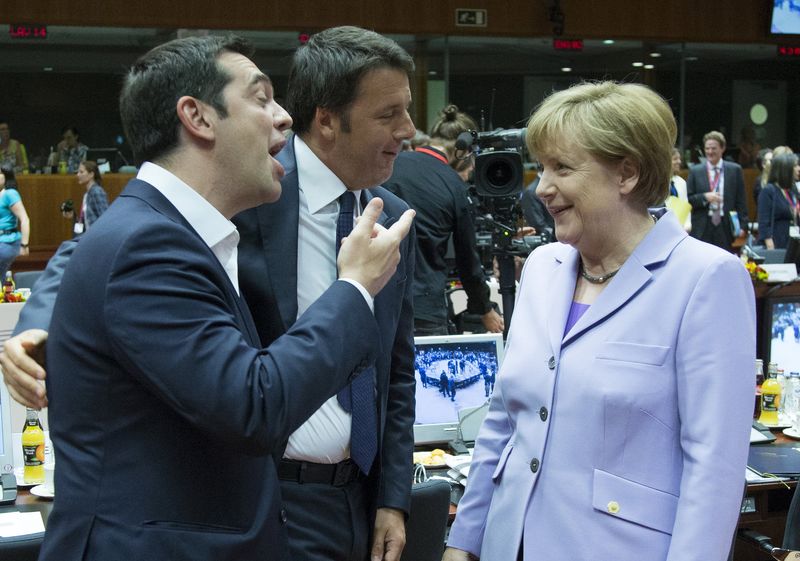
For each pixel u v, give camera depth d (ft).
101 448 4.23
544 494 5.47
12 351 4.43
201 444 4.30
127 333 4.10
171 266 4.19
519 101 41.98
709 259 5.29
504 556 5.63
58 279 5.04
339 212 6.35
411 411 6.81
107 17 37.60
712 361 5.13
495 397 6.22
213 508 4.32
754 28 44.11
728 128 44.55
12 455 9.76
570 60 42.39
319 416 6.08
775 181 29.84
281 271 6.12
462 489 9.64
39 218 39.47
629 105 5.34
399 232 4.85
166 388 4.09
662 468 5.24
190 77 4.46
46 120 38.96
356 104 6.05
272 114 4.63
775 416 11.74
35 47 38.11
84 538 4.18
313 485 6.14
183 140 4.50
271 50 39.32
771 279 13.28
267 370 4.25
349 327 4.54
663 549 5.15
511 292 11.43
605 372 5.34
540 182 5.58
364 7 39.78
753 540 9.46
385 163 6.25
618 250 5.56
